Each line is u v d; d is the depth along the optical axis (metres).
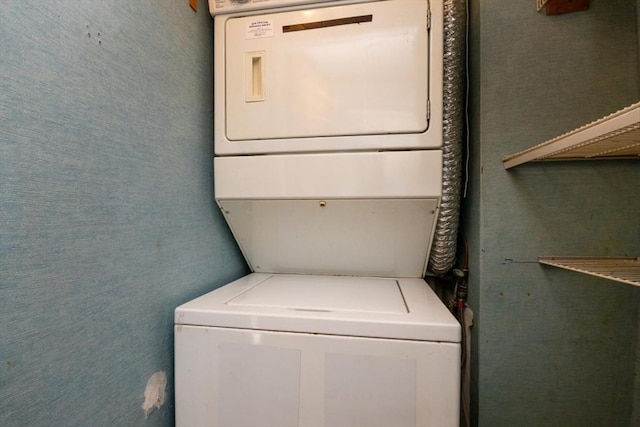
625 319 1.06
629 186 1.05
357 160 1.07
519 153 1.03
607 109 1.05
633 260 1.04
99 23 0.73
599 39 1.06
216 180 1.17
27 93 0.57
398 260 1.27
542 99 1.10
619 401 1.06
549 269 1.10
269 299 1.00
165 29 0.97
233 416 0.86
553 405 1.11
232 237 1.37
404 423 0.77
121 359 0.78
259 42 1.12
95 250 0.72
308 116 1.09
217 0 1.13
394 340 0.78
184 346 0.90
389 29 1.03
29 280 0.57
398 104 1.03
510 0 1.12
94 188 0.71
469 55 1.28
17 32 0.56
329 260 1.32
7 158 0.54
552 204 1.10
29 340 0.57
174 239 1.00
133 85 0.84
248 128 1.13
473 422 1.23
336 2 1.06
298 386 0.82
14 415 0.55
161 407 0.92
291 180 1.11
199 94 1.15
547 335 1.11
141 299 0.86
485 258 1.15
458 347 0.76
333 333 0.81
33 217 0.58
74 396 0.66
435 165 1.03
